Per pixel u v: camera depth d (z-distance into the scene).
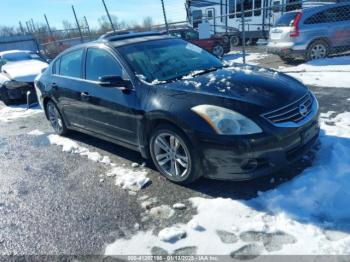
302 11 9.88
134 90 3.87
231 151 3.06
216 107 3.18
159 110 3.48
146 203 3.36
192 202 3.29
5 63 10.59
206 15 19.20
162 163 3.74
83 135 5.80
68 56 5.20
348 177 3.27
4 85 9.15
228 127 3.06
